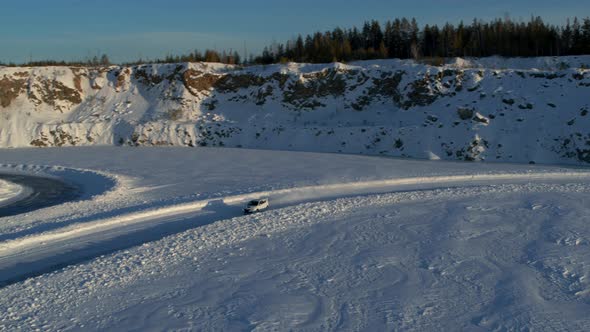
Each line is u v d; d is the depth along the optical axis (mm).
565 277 19031
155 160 53469
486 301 17031
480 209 29562
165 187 38500
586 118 53688
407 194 33656
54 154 60031
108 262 21156
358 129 61438
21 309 16656
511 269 19984
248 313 16250
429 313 16141
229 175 43406
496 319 15703
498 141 53750
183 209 31406
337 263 20969
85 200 33750
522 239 23859
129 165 50375
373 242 23734
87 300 17375
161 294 17875
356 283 18750
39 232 25938
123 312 16406
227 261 21312
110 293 17969
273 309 16516
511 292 17703
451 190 34688
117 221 28422
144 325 15477
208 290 18203
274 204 32688
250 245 23469
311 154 56719
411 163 49219
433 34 106188
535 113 56531
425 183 39062
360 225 26625
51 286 18641
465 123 57000
